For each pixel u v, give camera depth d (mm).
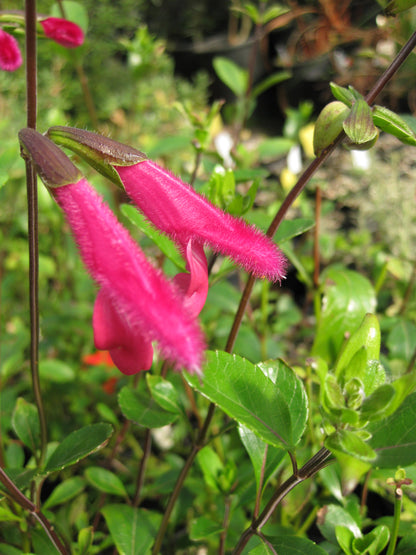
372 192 238
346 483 61
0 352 154
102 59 464
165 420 111
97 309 70
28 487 111
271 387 81
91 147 77
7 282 218
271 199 264
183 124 341
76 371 199
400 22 167
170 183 80
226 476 116
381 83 87
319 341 137
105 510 116
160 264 154
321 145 86
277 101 498
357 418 66
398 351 151
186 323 62
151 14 630
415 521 117
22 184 220
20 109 352
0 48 96
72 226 70
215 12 609
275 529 110
